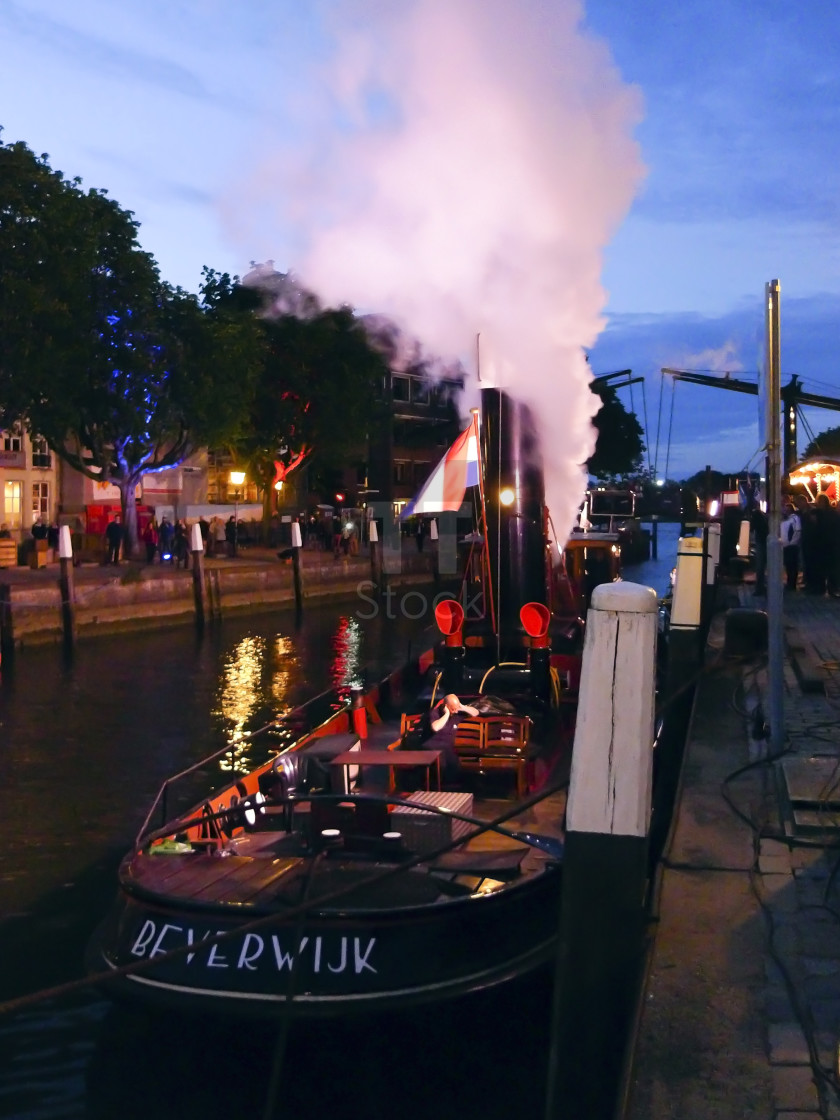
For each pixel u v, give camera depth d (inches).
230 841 275.7
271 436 1549.0
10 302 991.0
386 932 224.1
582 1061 149.9
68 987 158.4
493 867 249.0
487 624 387.5
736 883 211.0
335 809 266.5
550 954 238.7
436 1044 226.7
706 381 1180.5
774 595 289.1
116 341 1173.7
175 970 224.8
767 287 273.6
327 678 868.6
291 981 206.1
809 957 180.7
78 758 577.6
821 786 252.8
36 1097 244.1
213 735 643.5
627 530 1617.9
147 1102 239.5
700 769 285.9
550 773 327.9
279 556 1485.0
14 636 953.5
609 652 150.3
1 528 1392.7
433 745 319.9
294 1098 230.4
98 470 1568.7
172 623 1165.7
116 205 1151.6
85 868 400.2
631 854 148.2
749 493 1018.1
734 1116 140.9
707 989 171.8
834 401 1101.7
